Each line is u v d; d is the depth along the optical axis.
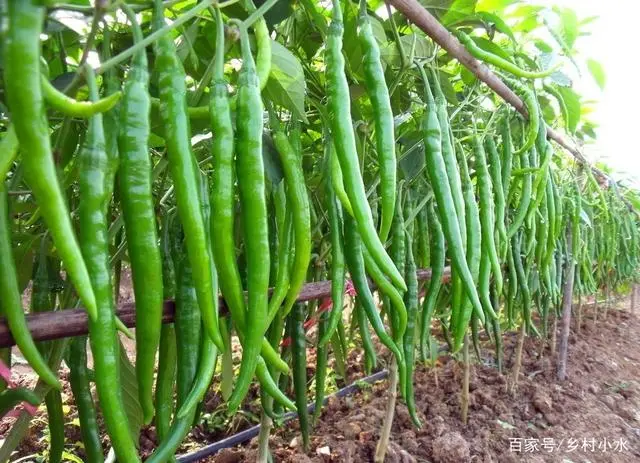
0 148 0.43
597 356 4.00
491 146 1.39
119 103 0.59
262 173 0.62
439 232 1.32
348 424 2.35
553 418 2.78
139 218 0.55
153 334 0.57
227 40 0.68
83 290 0.40
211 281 0.58
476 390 2.90
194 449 2.23
